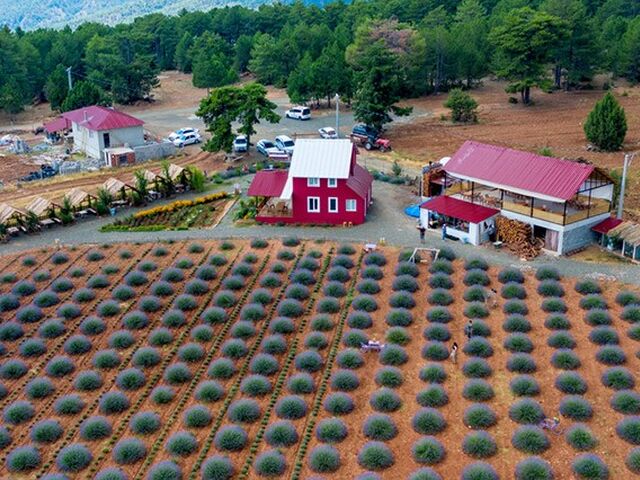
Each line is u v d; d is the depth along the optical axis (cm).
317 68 10394
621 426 3519
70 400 3916
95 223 6353
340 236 5816
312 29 13300
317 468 3384
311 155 6122
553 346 4234
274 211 6156
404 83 10706
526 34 9950
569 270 5097
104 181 7594
